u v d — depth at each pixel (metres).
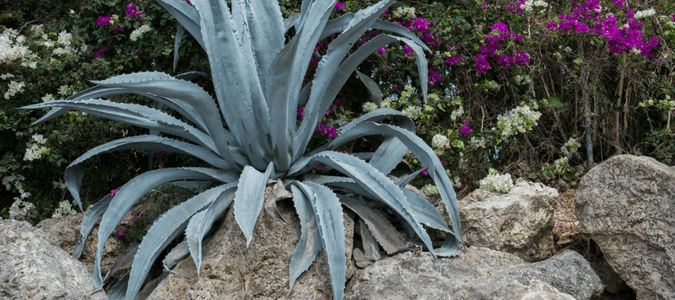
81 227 2.92
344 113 3.51
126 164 3.65
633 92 3.55
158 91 2.51
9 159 3.36
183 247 2.67
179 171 2.96
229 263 2.53
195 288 2.42
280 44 3.05
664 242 2.43
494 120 3.63
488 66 3.38
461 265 2.58
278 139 2.78
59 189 3.53
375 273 2.53
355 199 2.93
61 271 2.47
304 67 3.00
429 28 3.48
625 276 2.57
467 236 2.85
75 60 3.41
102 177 3.53
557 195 2.89
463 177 3.47
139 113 2.88
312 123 3.01
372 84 3.46
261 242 2.53
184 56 3.67
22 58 3.28
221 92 2.93
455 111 3.44
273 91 2.56
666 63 3.32
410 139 2.78
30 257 2.35
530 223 2.84
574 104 3.66
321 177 3.03
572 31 3.43
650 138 3.35
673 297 2.39
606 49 3.48
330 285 2.52
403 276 2.47
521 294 2.12
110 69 3.53
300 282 2.51
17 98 3.37
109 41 3.54
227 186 2.81
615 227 2.57
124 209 2.82
